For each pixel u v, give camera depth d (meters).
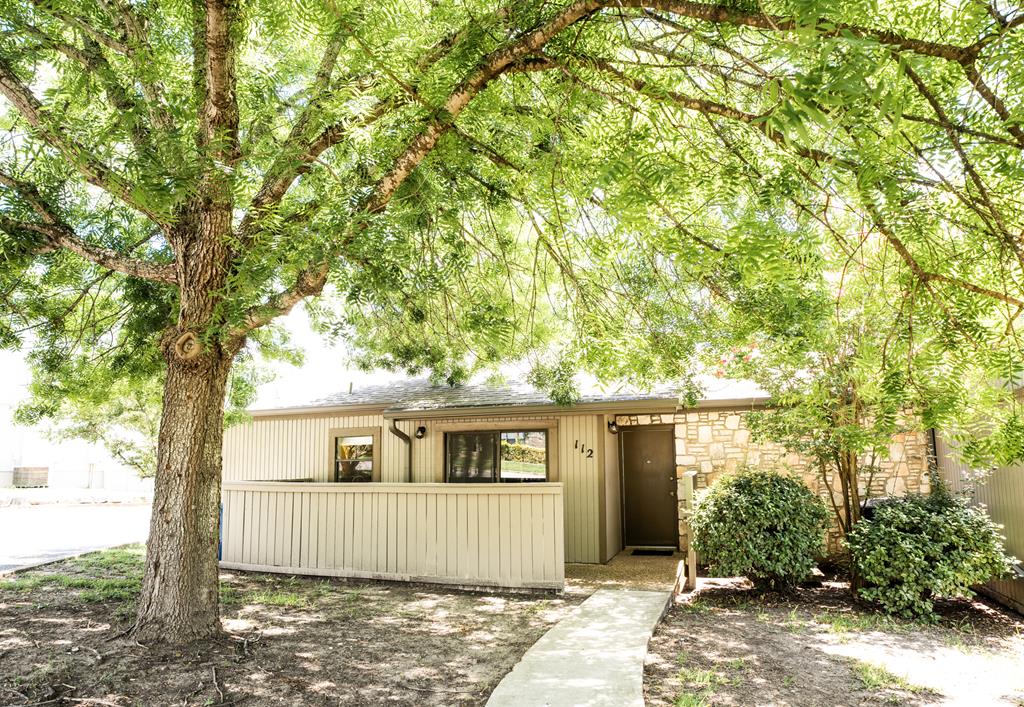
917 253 2.70
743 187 3.12
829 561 10.34
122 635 6.08
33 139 4.51
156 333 8.12
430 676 5.48
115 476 34.47
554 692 5.00
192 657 5.67
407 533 9.66
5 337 7.29
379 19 3.53
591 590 8.99
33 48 4.84
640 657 5.86
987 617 7.85
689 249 3.06
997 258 2.51
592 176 3.35
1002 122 2.02
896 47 1.87
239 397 11.82
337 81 4.80
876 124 2.18
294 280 5.33
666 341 6.31
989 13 1.87
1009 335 2.61
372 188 4.88
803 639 6.72
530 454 12.18
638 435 13.16
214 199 4.61
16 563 10.80
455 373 10.12
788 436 8.96
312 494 10.37
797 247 2.65
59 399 9.40
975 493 9.71
